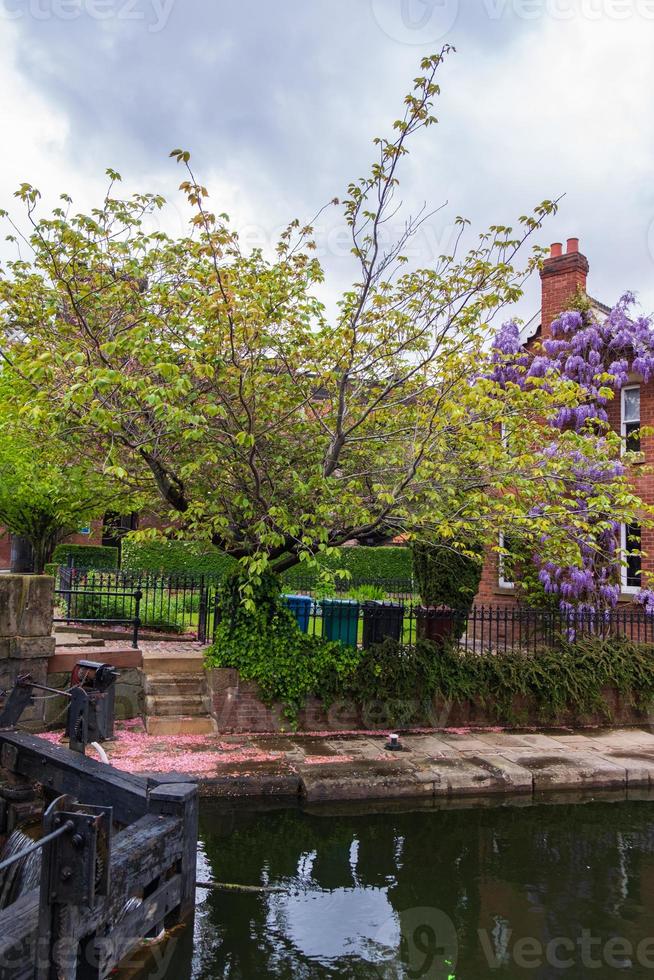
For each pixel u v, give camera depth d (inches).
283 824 262.1
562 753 343.9
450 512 330.6
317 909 199.6
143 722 359.6
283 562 383.6
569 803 294.7
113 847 169.3
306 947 180.2
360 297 310.8
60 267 305.1
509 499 324.2
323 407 349.4
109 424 263.3
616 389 562.6
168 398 276.5
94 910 148.6
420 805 286.0
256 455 335.3
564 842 252.2
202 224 275.6
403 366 352.8
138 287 316.2
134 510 434.6
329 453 327.0
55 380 302.0
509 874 224.5
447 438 323.6
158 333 294.4
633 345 536.1
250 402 313.7
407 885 215.6
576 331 572.1
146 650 407.8
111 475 344.8
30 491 549.6
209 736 344.5
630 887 216.8
